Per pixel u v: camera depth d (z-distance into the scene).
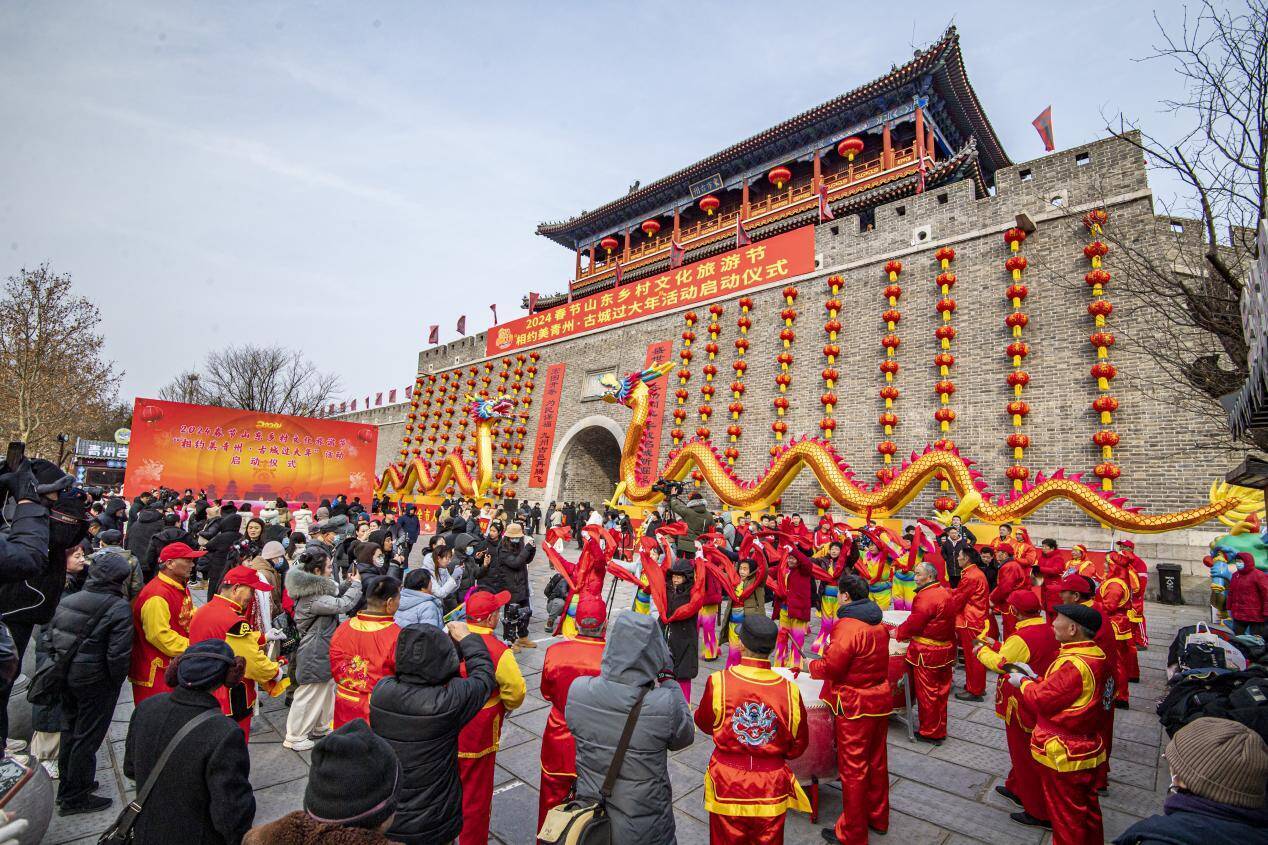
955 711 7.09
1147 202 14.61
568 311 30.23
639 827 2.84
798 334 20.91
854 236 20.28
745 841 3.42
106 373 33.44
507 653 3.87
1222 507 11.63
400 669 3.11
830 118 25.98
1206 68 5.51
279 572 6.68
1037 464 15.08
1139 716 6.89
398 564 9.31
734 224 29.17
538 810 4.37
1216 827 1.96
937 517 15.30
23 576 3.84
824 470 15.96
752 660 3.63
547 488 28.33
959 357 16.98
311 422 27.78
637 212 35.31
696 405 23.41
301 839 1.93
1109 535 13.71
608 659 3.08
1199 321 5.75
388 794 2.12
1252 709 2.85
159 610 4.67
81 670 4.32
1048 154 16.50
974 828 4.54
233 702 4.50
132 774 2.99
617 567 6.90
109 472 38.38
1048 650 4.73
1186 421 13.23
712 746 6.00
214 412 26.17
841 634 4.37
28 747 5.30
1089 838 3.88
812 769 4.82
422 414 37.00
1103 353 14.45
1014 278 16.28
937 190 18.53
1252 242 5.74
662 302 25.86
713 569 7.49
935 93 24.41
